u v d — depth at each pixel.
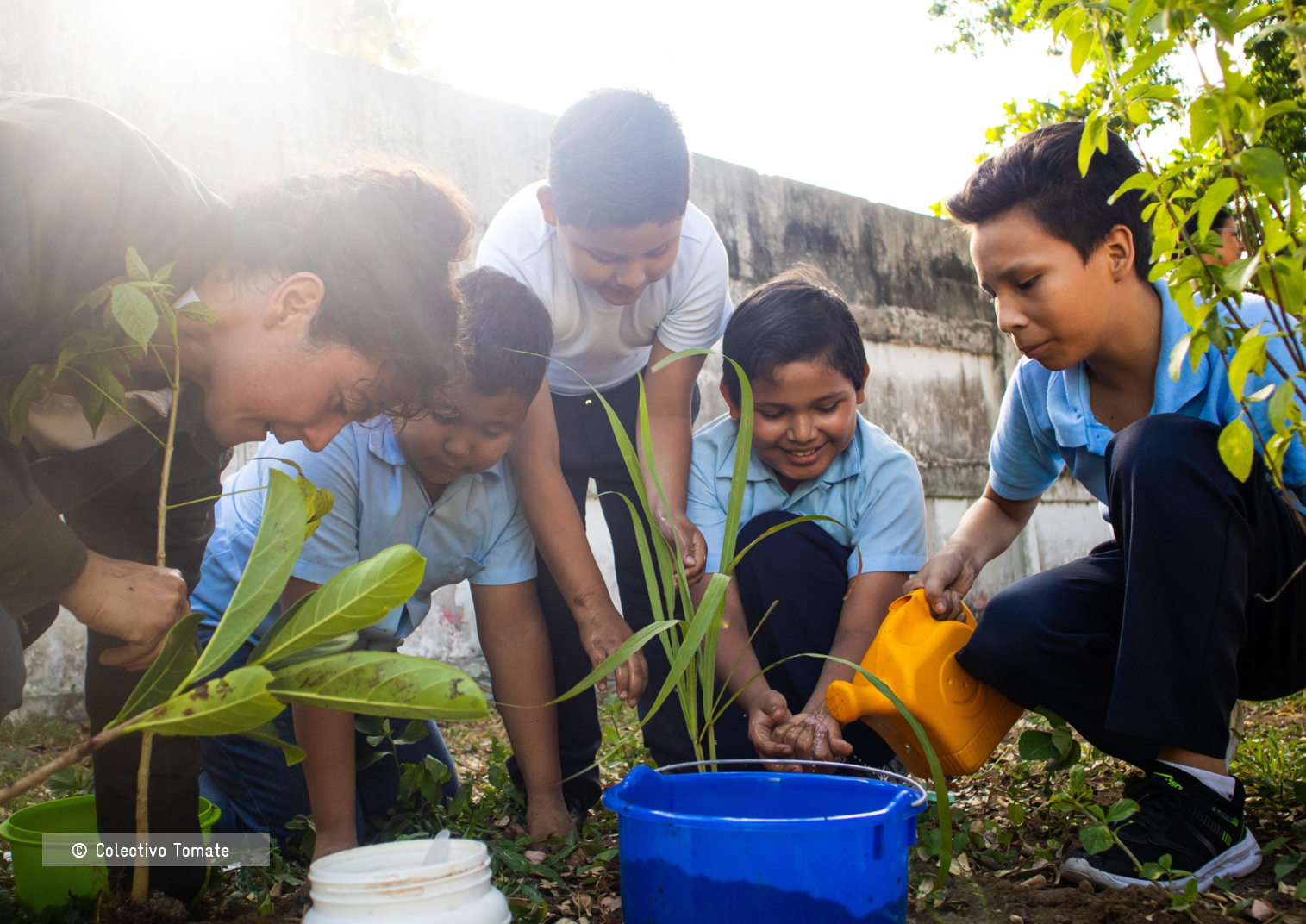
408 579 0.85
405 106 3.98
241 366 1.23
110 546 1.44
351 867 1.05
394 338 1.24
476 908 1.00
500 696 1.89
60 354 1.08
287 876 1.50
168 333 1.22
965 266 5.95
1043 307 1.57
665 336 2.12
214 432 1.31
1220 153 1.18
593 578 1.83
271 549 0.90
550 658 1.93
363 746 1.83
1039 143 1.59
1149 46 1.18
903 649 1.56
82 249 1.13
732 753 1.90
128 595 1.08
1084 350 1.61
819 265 5.30
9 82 3.41
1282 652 1.56
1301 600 1.52
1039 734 1.57
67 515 1.43
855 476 1.94
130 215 1.16
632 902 1.12
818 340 1.80
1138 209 1.57
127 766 1.35
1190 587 1.34
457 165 4.09
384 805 1.85
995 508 2.00
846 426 1.87
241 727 0.81
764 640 1.88
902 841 1.11
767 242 5.12
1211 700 1.35
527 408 1.70
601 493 2.26
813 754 1.51
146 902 1.14
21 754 2.80
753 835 1.03
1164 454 1.38
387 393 1.28
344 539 1.72
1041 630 1.54
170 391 1.31
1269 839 1.52
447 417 1.61
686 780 1.31
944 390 5.79
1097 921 1.24
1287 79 2.09
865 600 1.85
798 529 1.89
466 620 4.04
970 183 1.66
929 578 1.71
